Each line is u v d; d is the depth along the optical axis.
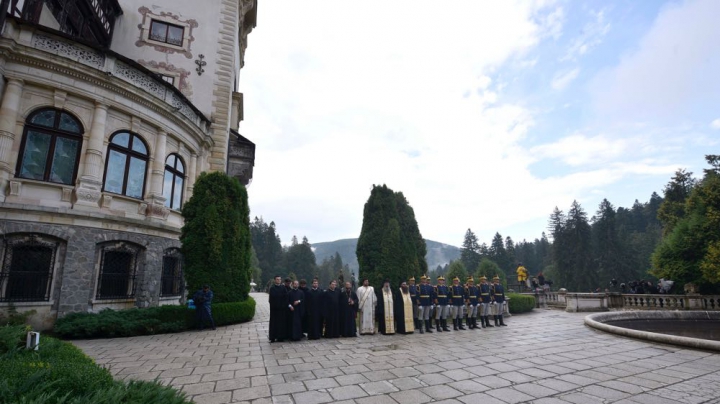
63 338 9.84
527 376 6.31
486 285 13.59
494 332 11.78
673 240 22.23
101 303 11.49
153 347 8.85
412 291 12.16
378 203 15.32
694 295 17.25
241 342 9.73
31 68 11.10
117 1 18.55
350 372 6.57
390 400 5.06
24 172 10.92
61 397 3.38
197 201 13.20
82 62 11.73
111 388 3.67
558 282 66.88
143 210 13.32
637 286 22.53
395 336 11.07
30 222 10.46
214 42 20.44
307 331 10.95
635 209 94.06
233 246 13.57
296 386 5.71
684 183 37.84
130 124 13.16
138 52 18.97
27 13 12.78
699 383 5.91
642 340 9.77
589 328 12.42
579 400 5.09
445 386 5.71
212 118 19.38
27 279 10.32
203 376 6.28
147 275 12.88
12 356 4.85
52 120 11.52
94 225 11.52
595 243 69.62
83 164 11.80
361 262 14.97
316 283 10.91
